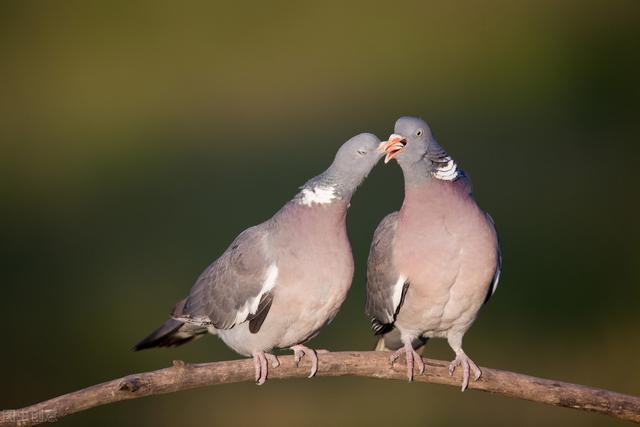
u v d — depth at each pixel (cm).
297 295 736
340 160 738
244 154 2092
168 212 1867
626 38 2514
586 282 1507
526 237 1666
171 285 1556
